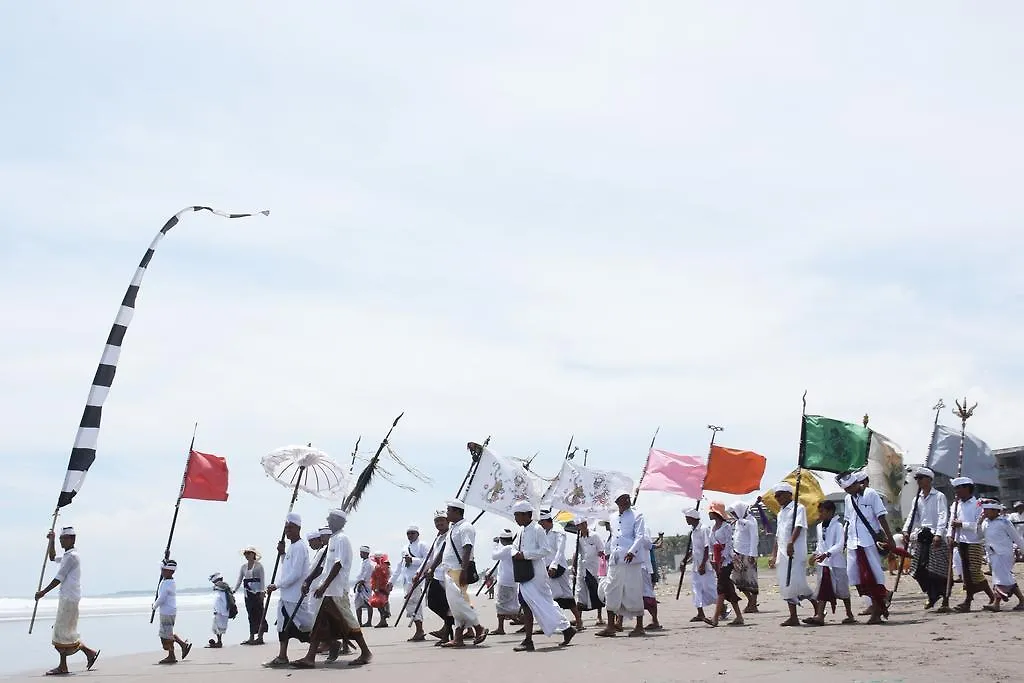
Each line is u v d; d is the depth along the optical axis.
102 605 58.62
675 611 19.34
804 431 15.55
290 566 11.64
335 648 11.89
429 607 14.25
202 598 83.69
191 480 15.77
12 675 12.26
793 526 13.59
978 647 9.28
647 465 19.67
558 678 8.64
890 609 14.85
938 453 14.98
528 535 12.12
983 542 14.02
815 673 7.97
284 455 14.88
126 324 12.95
